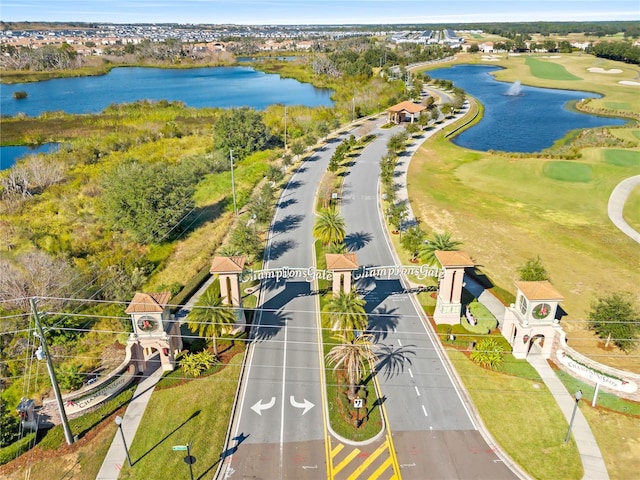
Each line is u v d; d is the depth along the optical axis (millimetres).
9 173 96062
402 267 62969
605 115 158375
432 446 38062
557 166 103688
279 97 198375
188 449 34344
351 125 139750
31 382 44812
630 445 38094
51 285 57188
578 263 64500
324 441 38594
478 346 47656
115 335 51938
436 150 116375
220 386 44188
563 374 45375
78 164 109500
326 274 60469
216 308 46719
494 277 61406
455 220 77625
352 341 44438
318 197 86000
